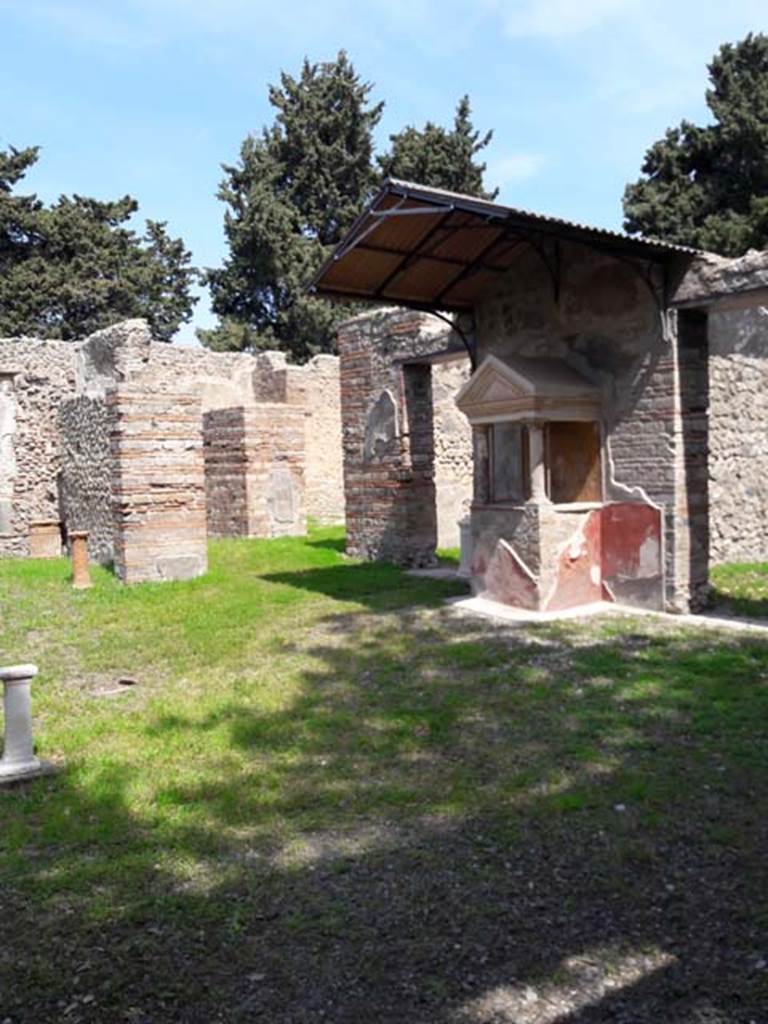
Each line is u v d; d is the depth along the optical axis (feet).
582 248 30.94
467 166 114.21
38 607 35.29
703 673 21.70
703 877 11.98
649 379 29.04
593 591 30.86
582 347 31.22
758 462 42.27
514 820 13.88
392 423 43.45
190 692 21.84
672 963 10.06
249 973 10.10
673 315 28.22
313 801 14.88
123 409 40.45
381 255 30.94
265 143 119.24
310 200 118.42
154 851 13.14
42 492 64.59
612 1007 9.33
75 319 115.24
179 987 9.86
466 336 36.35
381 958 10.31
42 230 112.16
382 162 116.16
